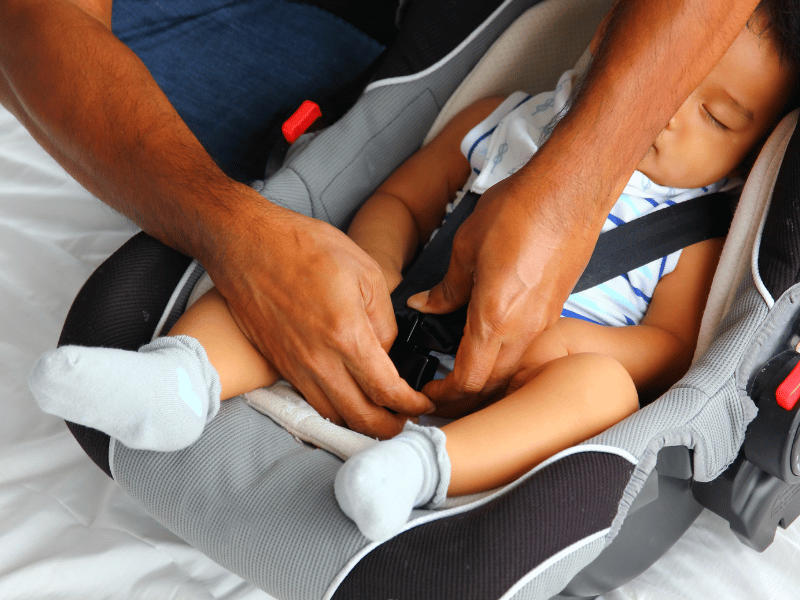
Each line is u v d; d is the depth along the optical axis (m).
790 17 0.79
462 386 0.73
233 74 1.33
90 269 1.17
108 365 0.55
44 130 0.84
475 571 0.53
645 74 0.70
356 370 0.69
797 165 0.78
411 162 1.10
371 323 0.75
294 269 0.70
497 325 0.69
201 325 0.74
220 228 0.73
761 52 0.82
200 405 0.63
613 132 0.71
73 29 0.86
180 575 0.80
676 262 0.92
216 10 1.41
